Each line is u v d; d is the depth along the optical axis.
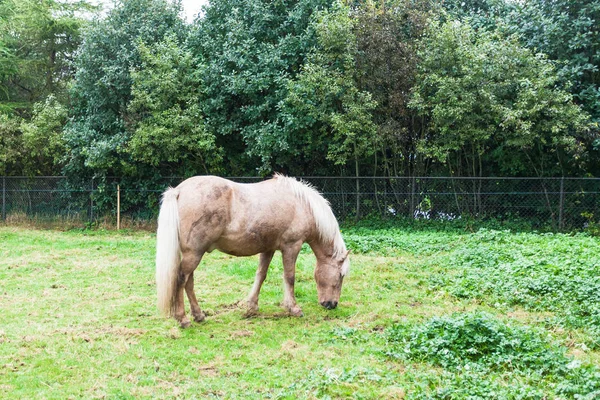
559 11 15.41
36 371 5.14
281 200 6.91
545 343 5.71
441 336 5.71
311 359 5.52
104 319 6.89
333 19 15.52
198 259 6.44
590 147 15.12
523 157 15.91
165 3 18.17
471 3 18.22
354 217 16.42
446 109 14.31
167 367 5.33
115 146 16.22
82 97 18.20
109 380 4.99
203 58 17.11
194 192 6.40
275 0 16.92
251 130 16.00
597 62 15.17
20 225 17.83
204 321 6.84
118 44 17.48
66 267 10.38
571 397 4.52
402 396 4.62
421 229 15.41
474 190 15.55
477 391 4.54
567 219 15.35
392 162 16.55
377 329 6.66
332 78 15.02
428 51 14.76
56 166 19.61
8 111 19.98
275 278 9.16
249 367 5.36
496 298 7.81
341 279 7.25
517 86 14.73
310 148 16.11
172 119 15.70
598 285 7.57
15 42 21.59
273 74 15.76
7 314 7.07
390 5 16.23
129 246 13.12
